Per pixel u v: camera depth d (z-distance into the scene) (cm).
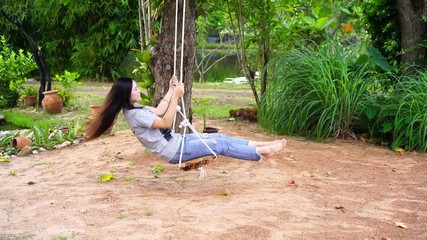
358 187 523
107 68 1706
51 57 1792
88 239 387
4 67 1130
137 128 487
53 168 608
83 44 1697
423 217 441
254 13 853
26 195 498
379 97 756
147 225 410
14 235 399
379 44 905
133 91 495
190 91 635
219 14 1071
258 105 855
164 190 509
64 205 464
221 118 911
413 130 707
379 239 391
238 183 530
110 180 545
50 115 1017
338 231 404
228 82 1652
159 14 673
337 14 1075
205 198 477
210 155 496
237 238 386
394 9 866
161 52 618
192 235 390
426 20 795
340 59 777
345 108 739
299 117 745
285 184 526
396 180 550
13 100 1134
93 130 500
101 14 1656
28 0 1739
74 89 1383
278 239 386
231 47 2030
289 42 888
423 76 746
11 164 638
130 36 1647
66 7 1670
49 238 391
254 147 497
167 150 489
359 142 735
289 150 659
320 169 585
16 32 1780
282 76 778
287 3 900
